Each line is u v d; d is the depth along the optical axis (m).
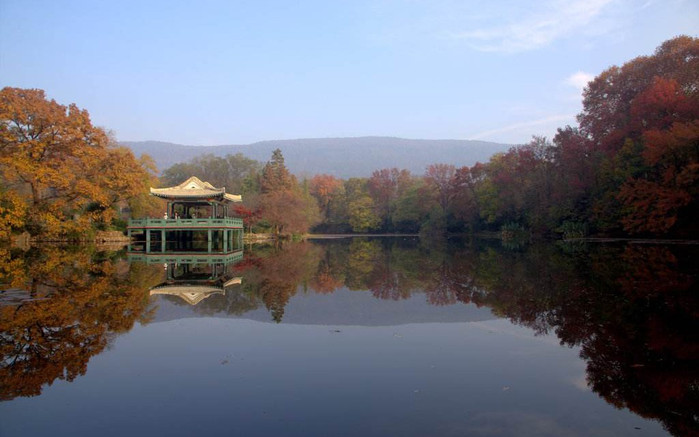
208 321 12.70
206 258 35.75
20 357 9.17
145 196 55.75
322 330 11.70
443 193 96.06
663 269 22.39
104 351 9.68
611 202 48.62
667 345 9.84
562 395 7.18
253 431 5.98
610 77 56.09
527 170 67.00
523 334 11.04
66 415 6.51
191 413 6.55
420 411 6.59
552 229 60.25
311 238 85.50
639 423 6.18
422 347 10.01
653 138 39.19
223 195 47.31
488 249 46.09
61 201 41.84
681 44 49.53
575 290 17.11
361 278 22.91
